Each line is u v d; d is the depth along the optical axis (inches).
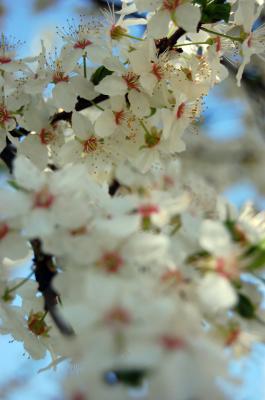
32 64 30.9
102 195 26.6
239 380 24.1
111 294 24.6
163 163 30.6
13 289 28.4
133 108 30.0
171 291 25.0
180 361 24.0
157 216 26.0
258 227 26.3
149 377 24.1
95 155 30.5
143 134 30.4
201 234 25.5
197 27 30.1
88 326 24.5
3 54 30.7
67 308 24.6
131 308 24.5
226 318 25.5
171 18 29.8
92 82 30.4
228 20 30.3
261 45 30.7
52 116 30.6
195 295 25.0
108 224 25.6
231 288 25.0
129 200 26.3
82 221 26.0
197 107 30.5
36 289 28.8
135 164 30.4
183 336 24.3
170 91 30.3
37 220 26.1
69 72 30.3
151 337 24.3
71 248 25.8
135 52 30.0
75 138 30.4
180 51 30.6
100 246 25.7
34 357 28.9
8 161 31.0
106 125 30.3
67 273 26.0
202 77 30.4
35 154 30.5
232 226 26.1
